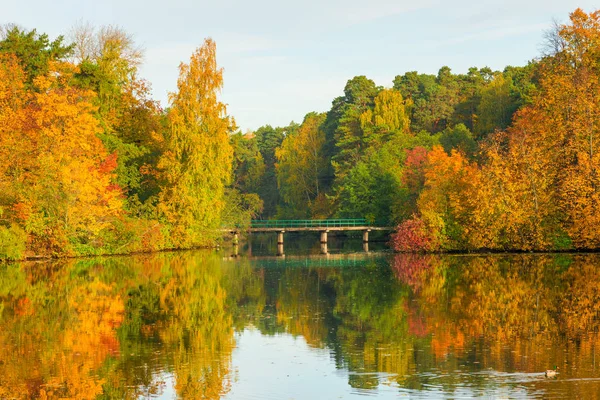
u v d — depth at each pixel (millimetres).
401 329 27000
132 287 38594
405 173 80688
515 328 26734
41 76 52812
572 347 23359
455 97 113625
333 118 119750
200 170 65125
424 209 64562
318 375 20531
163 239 64125
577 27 61906
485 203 58812
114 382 19719
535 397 17891
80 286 38500
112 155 58281
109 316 29688
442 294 35969
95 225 54969
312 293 37344
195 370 21094
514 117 69812
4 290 36656
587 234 55875
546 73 63344
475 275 43812
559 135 58188
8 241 50062
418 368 21016
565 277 41594
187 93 65812
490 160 60750
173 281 41844
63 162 53094
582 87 56812
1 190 49844
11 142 50000
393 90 109938
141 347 23984
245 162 137500
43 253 53656
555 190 58844
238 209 80875
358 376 20312
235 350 23672
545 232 59125
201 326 27828
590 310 30438
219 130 66438
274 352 23438
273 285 40688
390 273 46594
